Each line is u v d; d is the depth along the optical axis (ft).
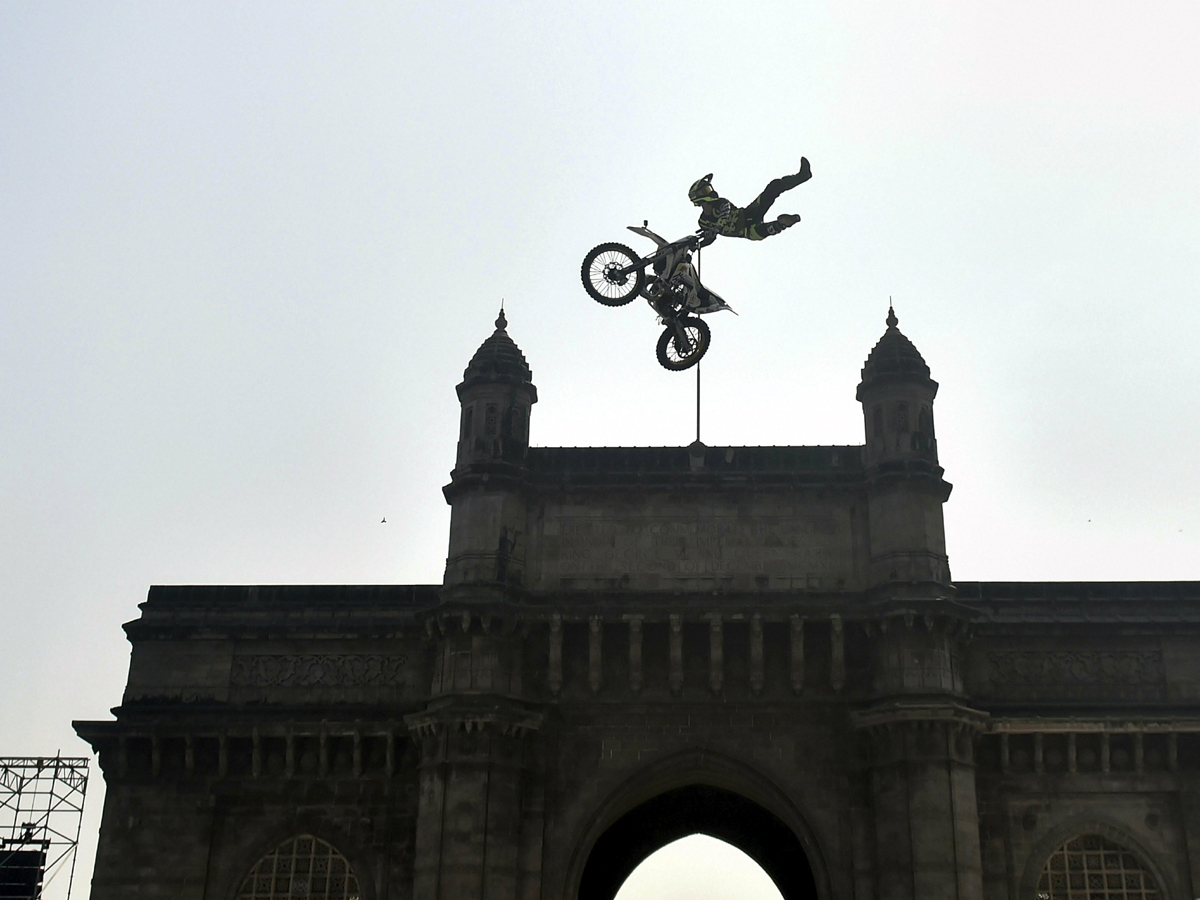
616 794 151.74
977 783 153.99
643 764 152.46
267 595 169.07
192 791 159.02
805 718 153.58
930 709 146.61
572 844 150.10
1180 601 163.53
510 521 160.35
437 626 155.33
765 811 176.65
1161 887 150.20
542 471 164.35
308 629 164.96
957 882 142.31
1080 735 154.10
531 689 155.12
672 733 153.48
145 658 165.58
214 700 163.43
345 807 157.69
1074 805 153.17
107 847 156.87
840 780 151.23
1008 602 163.22
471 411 165.89
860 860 148.15
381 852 155.63
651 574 160.35
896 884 143.95
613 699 154.51
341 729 157.69
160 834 157.28
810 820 150.00
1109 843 152.66
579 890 165.58
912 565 155.53
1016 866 151.23
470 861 144.36
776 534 161.58
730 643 156.25
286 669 164.76
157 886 155.43
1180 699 158.61
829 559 160.35
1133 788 153.48
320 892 155.22
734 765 152.46
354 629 164.66
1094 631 160.66
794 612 153.89
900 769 146.72
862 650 155.22
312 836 156.56
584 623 155.22
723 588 159.63
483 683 151.64
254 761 158.51
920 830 143.95
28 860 171.42
